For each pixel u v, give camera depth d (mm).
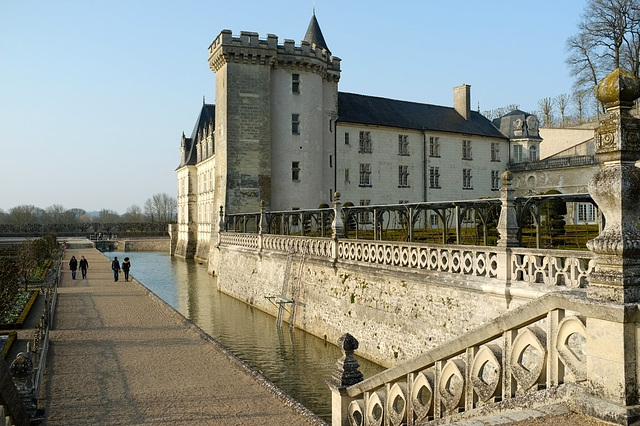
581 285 10891
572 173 49406
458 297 14664
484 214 16594
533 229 22234
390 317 17781
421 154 50375
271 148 42906
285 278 26438
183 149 68750
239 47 41219
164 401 11930
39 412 10781
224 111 41719
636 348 3734
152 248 84938
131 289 32656
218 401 11914
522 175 54312
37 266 42000
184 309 30188
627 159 4102
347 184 46281
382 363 18078
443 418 5422
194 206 64875
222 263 37469
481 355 5121
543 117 79750
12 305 24266
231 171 41156
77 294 30344
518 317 4664
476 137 54000
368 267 19078
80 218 177500
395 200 48562
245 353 20531
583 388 4055
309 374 17844
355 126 46844
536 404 4344
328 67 46156
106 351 16719
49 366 14953
